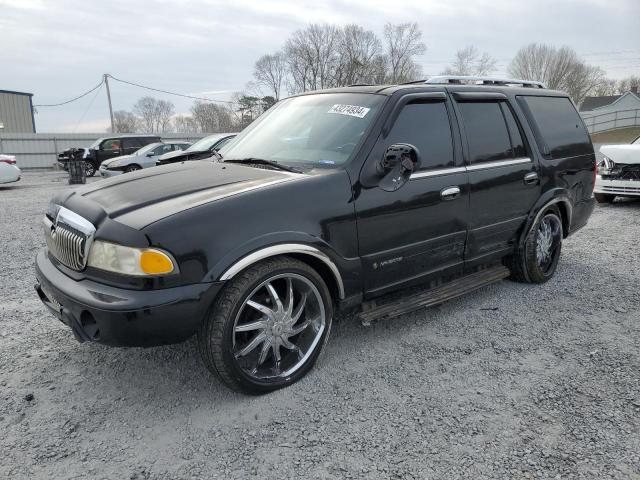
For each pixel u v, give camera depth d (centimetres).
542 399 288
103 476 231
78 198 307
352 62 5244
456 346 355
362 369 324
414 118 358
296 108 402
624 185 899
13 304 441
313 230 295
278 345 298
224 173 326
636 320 397
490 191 402
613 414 272
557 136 485
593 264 546
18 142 2873
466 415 274
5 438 257
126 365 331
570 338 366
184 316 257
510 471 231
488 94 423
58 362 336
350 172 316
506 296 451
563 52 7306
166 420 273
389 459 240
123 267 255
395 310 353
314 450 247
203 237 261
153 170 352
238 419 273
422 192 349
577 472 230
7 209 1033
